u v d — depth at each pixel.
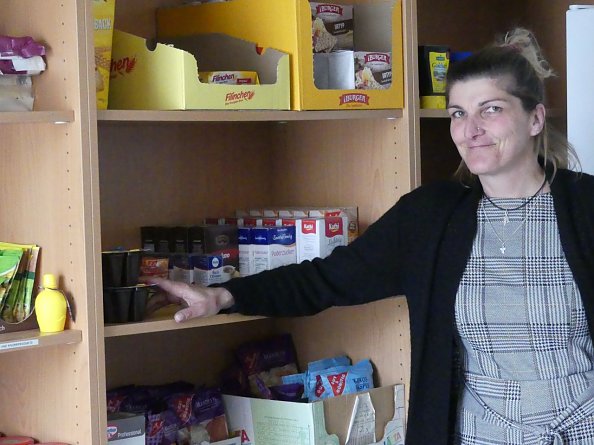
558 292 1.85
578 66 2.33
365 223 2.37
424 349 1.96
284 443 2.18
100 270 1.75
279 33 2.05
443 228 1.96
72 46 1.72
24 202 1.89
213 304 1.92
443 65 2.33
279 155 2.58
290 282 2.05
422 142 2.80
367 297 2.10
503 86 1.84
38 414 1.91
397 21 2.20
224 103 1.91
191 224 2.41
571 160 2.11
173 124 2.38
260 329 2.62
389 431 2.29
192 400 2.23
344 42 2.23
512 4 2.90
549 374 1.85
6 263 1.81
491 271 1.89
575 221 1.87
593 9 2.32
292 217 2.30
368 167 2.35
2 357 2.01
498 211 1.92
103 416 1.77
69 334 1.73
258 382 2.38
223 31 2.18
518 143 1.86
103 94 1.85
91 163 1.73
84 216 1.73
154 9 2.33
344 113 2.11
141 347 2.36
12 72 1.76
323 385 2.29
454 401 1.96
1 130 1.95
